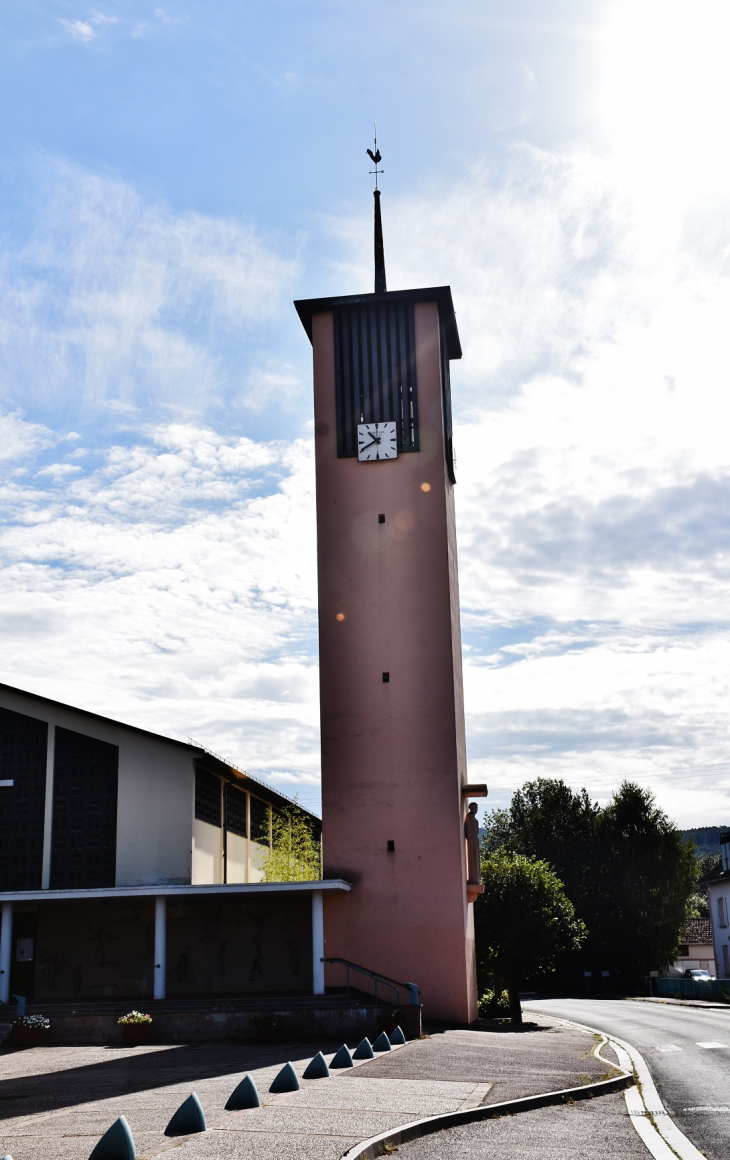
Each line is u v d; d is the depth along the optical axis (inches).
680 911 2701.8
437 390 1389.0
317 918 1170.0
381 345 1414.9
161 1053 883.4
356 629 1336.1
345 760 1299.2
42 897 1170.6
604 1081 673.6
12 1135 488.4
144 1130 477.1
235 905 1290.6
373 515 1366.9
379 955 1233.4
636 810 2760.8
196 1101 474.3
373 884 1255.5
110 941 1289.4
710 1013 1626.5
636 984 2662.4
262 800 1774.1
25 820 1327.5
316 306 1424.7
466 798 1366.9
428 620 1326.3
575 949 1526.8
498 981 1660.9
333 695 1322.6
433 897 1242.0
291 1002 1111.0
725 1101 613.9
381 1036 853.2
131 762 1336.1
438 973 1219.9
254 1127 472.4
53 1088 671.8
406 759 1288.1
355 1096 576.1
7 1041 1002.7
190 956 1278.3
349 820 1278.3
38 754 1348.4
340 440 1395.2
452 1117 514.9
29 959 1296.8
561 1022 1435.8
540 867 1558.8
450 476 1471.5
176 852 1306.6
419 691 1306.6
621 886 2689.5
